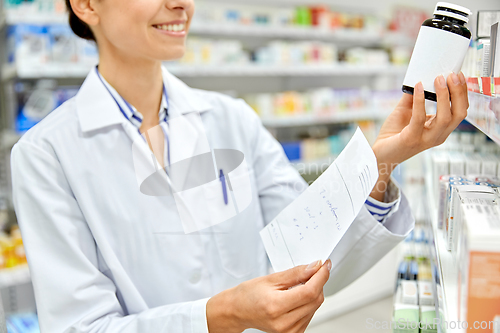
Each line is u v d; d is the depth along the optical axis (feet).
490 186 2.66
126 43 2.91
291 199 3.65
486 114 2.15
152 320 2.61
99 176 3.07
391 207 3.01
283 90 15.10
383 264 9.53
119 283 3.02
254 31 11.72
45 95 8.31
